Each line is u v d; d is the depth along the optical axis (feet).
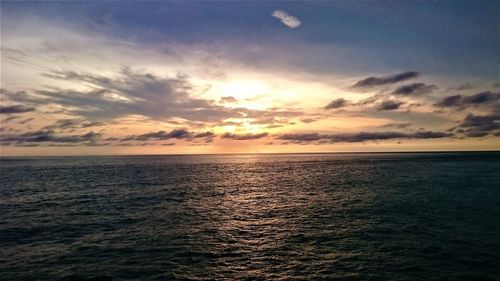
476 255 65.05
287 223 96.68
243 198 151.43
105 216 109.19
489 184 189.26
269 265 61.26
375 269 58.39
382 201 135.23
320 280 54.13
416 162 512.63
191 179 255.29
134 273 57.93
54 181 236.84
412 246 71.20
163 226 94.22
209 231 87.97
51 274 57.72
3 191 179.52
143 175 296.51
